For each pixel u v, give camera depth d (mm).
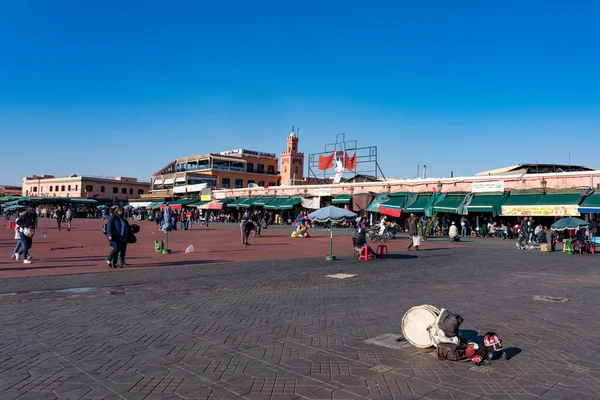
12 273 12602
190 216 41750
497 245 26703
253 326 7051
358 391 4539
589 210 29844
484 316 7867
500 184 35625
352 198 45500
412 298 9477
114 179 92562
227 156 82688
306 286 11016
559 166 39531
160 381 4746
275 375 4957
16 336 6383
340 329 6910
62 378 4801
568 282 11906
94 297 9391
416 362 5430
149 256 17562
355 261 16984
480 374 5059
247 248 22078
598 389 4664
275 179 83938
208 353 5688
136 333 6578
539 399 4410
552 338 6516
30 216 14844
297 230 30891
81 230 34656
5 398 4277
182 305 8617
